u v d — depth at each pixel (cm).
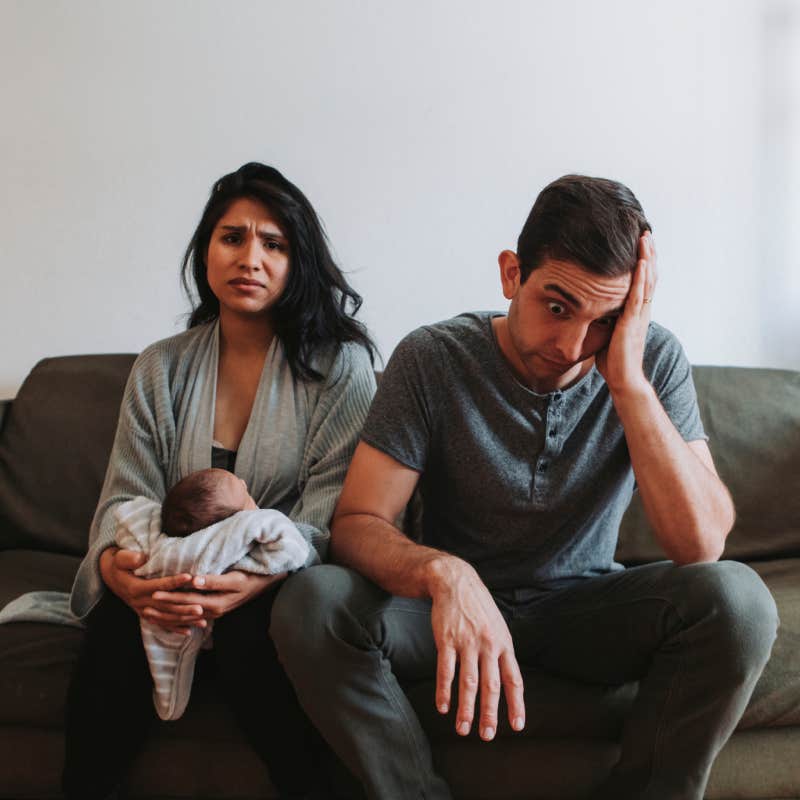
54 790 119
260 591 113
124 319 192
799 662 118
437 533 126
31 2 189
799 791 119
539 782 114
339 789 117
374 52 189
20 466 168
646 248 104
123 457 133
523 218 191
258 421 135
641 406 107
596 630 110
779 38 190
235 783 117
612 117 190
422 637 110
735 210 191
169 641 110
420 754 106
